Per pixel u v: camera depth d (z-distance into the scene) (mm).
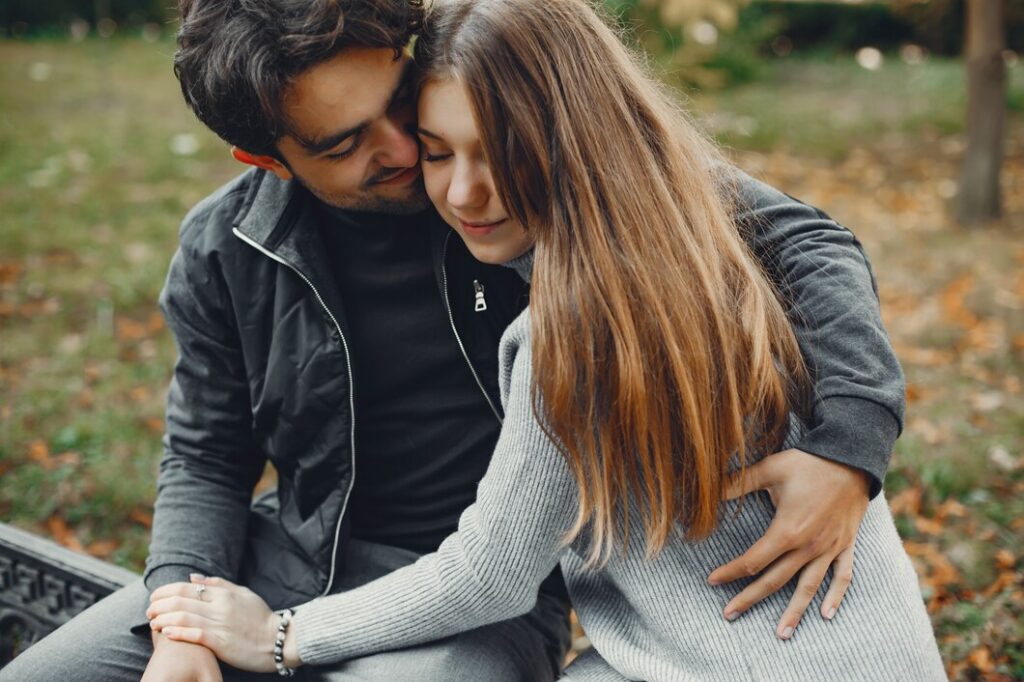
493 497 1351
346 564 1679
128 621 1610
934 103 9492
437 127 1305
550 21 1278
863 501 1286
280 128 1392
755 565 1263
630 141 1275
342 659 1486
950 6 11227
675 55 6977
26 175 6504
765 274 1413
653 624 1333
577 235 1238
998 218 5801
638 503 1295
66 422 3512
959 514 2830
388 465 1682
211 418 1724
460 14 1296
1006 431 3305
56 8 13609
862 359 1315
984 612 2357
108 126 8039
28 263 4969
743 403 1284
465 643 1509
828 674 1253
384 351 1630
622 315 1211
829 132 8297
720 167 1488
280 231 1572
